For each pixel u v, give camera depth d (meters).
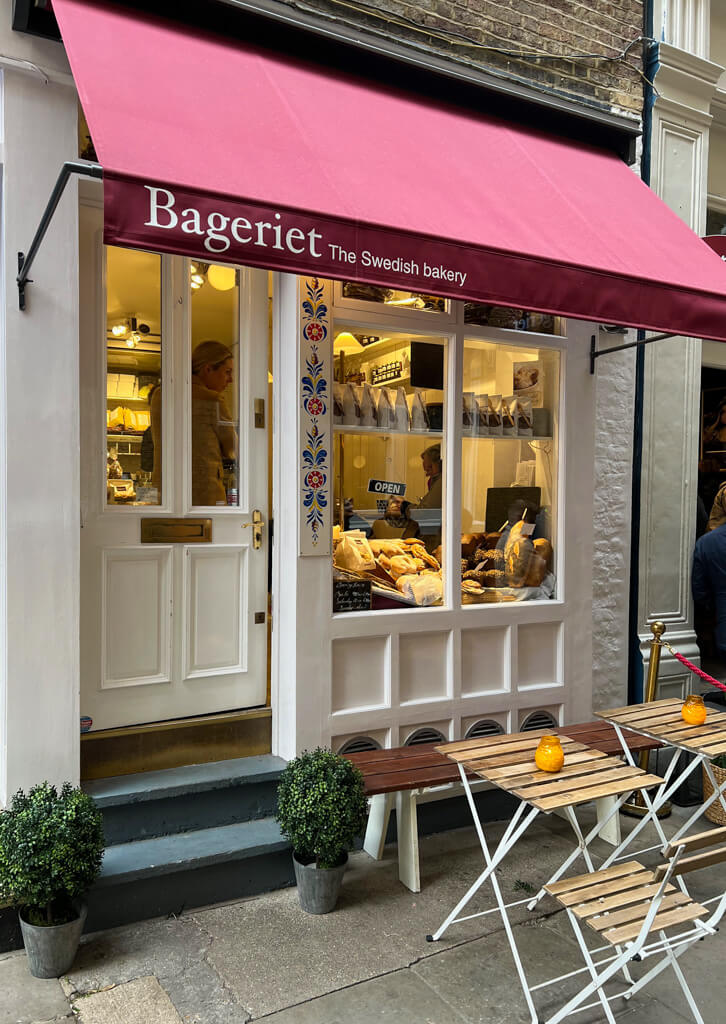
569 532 5.07
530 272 3.39
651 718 3.90
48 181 3.45
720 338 4.00
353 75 4.15
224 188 2.73
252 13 3.72
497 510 4.90
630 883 2.80
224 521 4.26
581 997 2.63
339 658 4.24
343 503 4.31
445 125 4.25
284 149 3.20
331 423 4.14
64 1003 2.86
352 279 2.89
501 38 4.80
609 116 5.01
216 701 4.25
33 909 3.05
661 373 5.78
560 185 4.34
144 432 4.06
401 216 3.18
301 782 3.47
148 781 3.79
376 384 4.42
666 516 5.84
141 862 3.45
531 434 5.06
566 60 5.10
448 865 4.07
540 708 4.97
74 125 3.50
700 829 4.62
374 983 3.05
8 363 3.37
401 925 3.47
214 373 4.28
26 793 3.43
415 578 4.55
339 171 3.27
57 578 3.48
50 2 3.30
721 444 6.98
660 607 5.83
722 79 6.18
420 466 4.60
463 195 3.67
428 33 4.46
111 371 3.97
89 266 3.87
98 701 3.90
